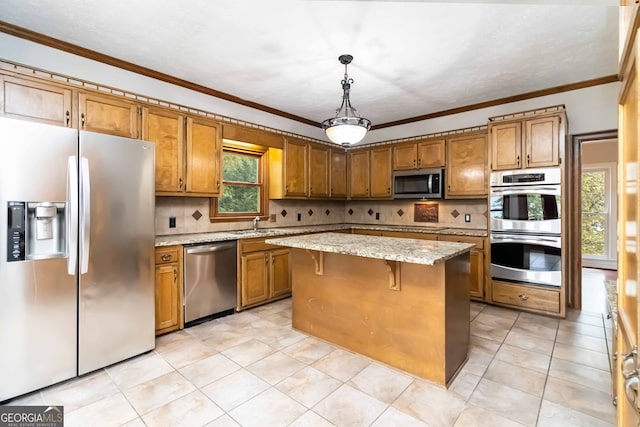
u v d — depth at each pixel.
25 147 1.90
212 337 2.80
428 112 4.29
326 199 5.07
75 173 2.07
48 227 2.02
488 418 1.74
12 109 2.18
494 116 3.76
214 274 3.20
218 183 3.49
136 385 2.06
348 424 1.70
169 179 3.05
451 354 2.12
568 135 3.41
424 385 2.07
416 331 2.16
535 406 1.84
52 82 2.35
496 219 3.57
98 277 2.20
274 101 3.87
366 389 2.02
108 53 2.68
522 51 2.62
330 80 3.23
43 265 1.97
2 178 1.82
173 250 2.88
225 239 3.30
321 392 1.99
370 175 4.98
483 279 3.70
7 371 1.86
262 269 3.67
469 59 2.75
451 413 1.79
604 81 3.19
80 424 1.70
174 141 3.09
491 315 3.32
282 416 1.77
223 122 3.56
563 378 2.13
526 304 3.39
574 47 2.55
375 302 2.38
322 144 4.82
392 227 4.75
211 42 2.50
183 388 2.03
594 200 5.90
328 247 2.30
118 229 2.30
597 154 5.84
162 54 2.70
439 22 2.21
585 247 6.00
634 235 0.82
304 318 2.88
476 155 3.93
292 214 4.78
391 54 2.66
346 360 2.40
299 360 2.40
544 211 3.26
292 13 2.11
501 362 2.35
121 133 2.71
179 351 2.53
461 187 4.05
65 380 2.11
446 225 4.52
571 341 2.69
